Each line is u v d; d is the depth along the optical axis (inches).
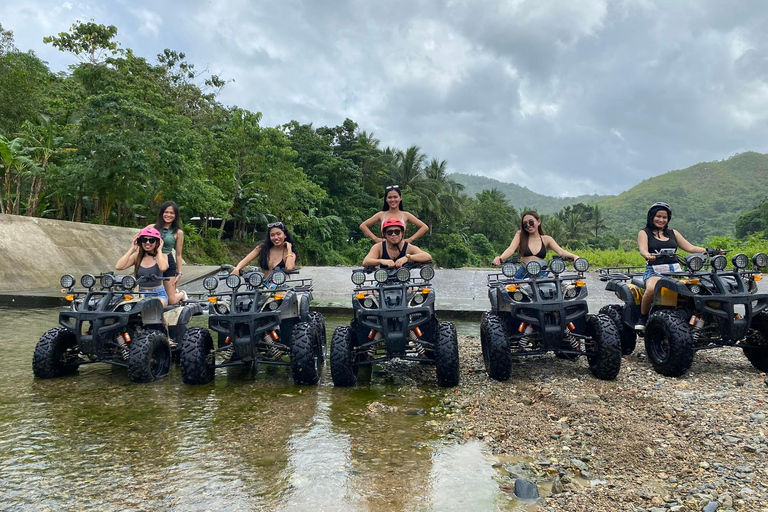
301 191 1494.8
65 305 445.7
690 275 206.5
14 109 841.5
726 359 237.1
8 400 178.7
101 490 111.0
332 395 189.2
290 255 229.8
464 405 174.9
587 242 3676.2
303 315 219.1
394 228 215.0
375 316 196.9
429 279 204.4
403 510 103.3
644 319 234.2
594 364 204.5
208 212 1203.2
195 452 133.2
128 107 813.2
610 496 109.2
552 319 201.3
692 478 115.6
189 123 1051.3
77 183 786.8
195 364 197.6
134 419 159.5
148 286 219.1
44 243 574.6
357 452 133.9
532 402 176.2
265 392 192.7
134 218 1015.6
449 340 193.3
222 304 202.7
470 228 3132.4
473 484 115.6
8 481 115.0
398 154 2226.9
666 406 164.2
